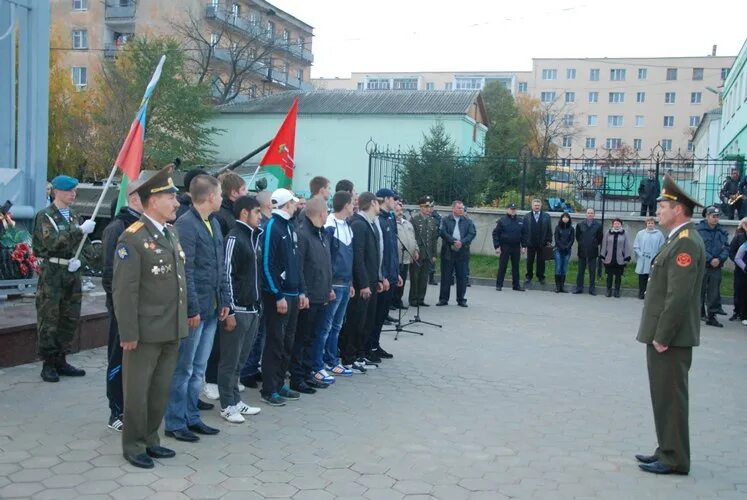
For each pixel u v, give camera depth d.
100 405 6.05
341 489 4.52
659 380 5.10
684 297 4.93
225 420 5.90
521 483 4.76
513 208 16.11
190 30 39.53
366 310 7.77
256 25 45.00
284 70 53.62
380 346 9.20
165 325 4.71
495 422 6.14
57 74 31.91
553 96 80.44
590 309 13.59
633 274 16.97
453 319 11.84
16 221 10.03
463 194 19.72
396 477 4.77
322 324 7.17
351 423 5.95
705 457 5.50
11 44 10.10
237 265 5.73
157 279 4.68
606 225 17.83
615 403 6.95
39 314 6.64
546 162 19.19
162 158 30.06
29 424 5.48
